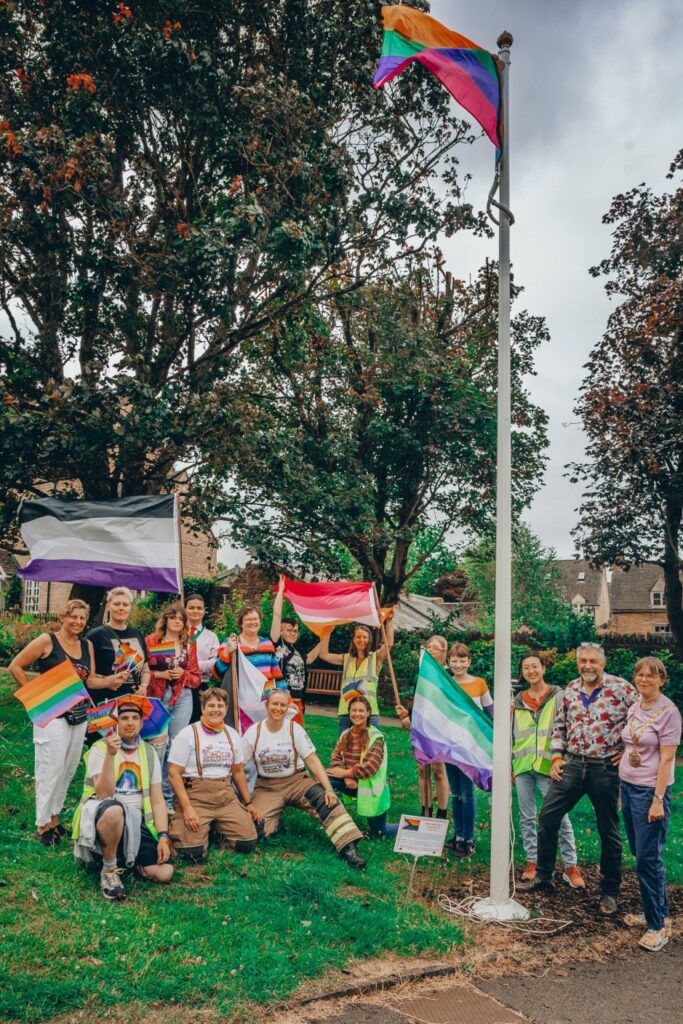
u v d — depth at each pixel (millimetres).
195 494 14438
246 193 13086
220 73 12555
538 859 7227
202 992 4742
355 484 16703
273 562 14570
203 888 6152
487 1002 5129
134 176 13883
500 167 7398
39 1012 4324
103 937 5184
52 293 13477
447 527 20469
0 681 17062
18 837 6773
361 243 14242
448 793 9477
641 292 20609
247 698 8180
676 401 18938
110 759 6156
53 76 12836
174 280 12797
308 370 18516
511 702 7488
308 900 6176
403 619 23484
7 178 12141
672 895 7324
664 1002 5211
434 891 6930
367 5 13273
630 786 6383
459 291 20000
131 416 12086
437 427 18406
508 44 7512
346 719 8695
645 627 62375
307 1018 4727
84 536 8602
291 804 7668
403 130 14711
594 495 19609
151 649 7711
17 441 11641
